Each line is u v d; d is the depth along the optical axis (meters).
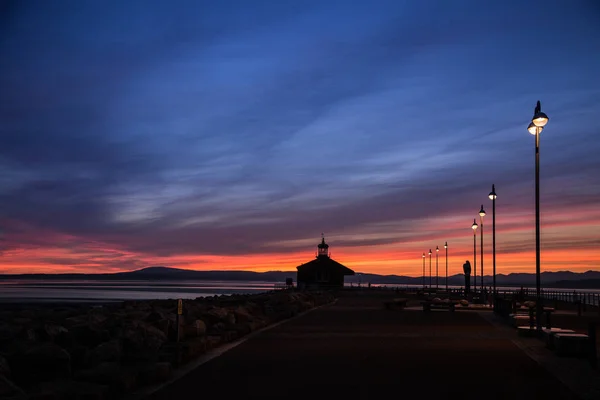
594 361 16.45
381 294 89.38
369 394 12.77
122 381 12.83
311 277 105.75
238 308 32.19
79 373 13.01
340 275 105.62
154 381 14.02
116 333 19.09
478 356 18.66
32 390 11.75
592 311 45.78
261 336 24.88
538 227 25.17
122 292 170.88
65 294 146.12
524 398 12.50
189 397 12.52
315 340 23.28
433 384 13.88
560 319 35.81
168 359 16.41
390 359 17.92
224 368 16.22
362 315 39.78
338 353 19.34
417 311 45.38
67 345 17.83
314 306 52.03
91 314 25.92
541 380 14.51
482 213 57.62
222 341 22.05
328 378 14.64
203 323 22.73
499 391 13.16
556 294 67.75
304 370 15.87
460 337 24.58
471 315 40.41
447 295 81.69
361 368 16.20
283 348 20.66
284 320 34.69
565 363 17.23
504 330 28.09
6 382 11.23
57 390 11.64
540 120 25.09
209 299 55.78
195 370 15.89
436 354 19.11
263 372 15.55
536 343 22.31
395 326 30.28
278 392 12.98
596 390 13.34
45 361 13.88
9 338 16.53
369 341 22.95
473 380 14.42
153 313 24.20
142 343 18.56
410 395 12.68
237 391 13.09
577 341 18.38
